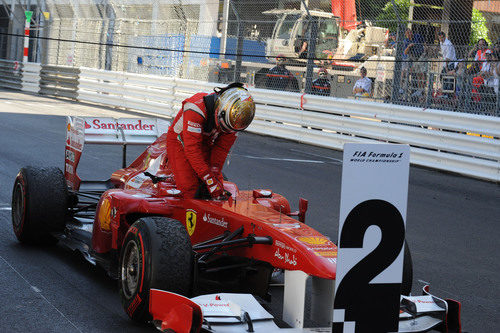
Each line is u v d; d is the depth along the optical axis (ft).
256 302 12.17
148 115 64.08
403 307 12.47
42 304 14.75
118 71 70.79
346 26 52.08
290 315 12.48
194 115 15.17
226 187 16.79
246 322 11.55
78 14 77.87
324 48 53.31
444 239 24.47
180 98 61.46
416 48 43.83
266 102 53.21
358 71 51.42
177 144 15.78
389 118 43.80
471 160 39.27
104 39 74.08
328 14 55.57
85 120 21.12
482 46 40.37
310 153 45.16
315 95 49.62
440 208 30.30
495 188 36.73
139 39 69.41
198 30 63.31
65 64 79.92
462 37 44.93
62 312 14.34
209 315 11.42
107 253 17.17
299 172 36.88
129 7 70.95
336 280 10.11
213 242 14.53
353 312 10.22
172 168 15.94
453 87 41.39
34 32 86.43
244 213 14.24
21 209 18.86
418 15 47.09
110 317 14.20
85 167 33.68
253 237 13.07
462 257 22.08
